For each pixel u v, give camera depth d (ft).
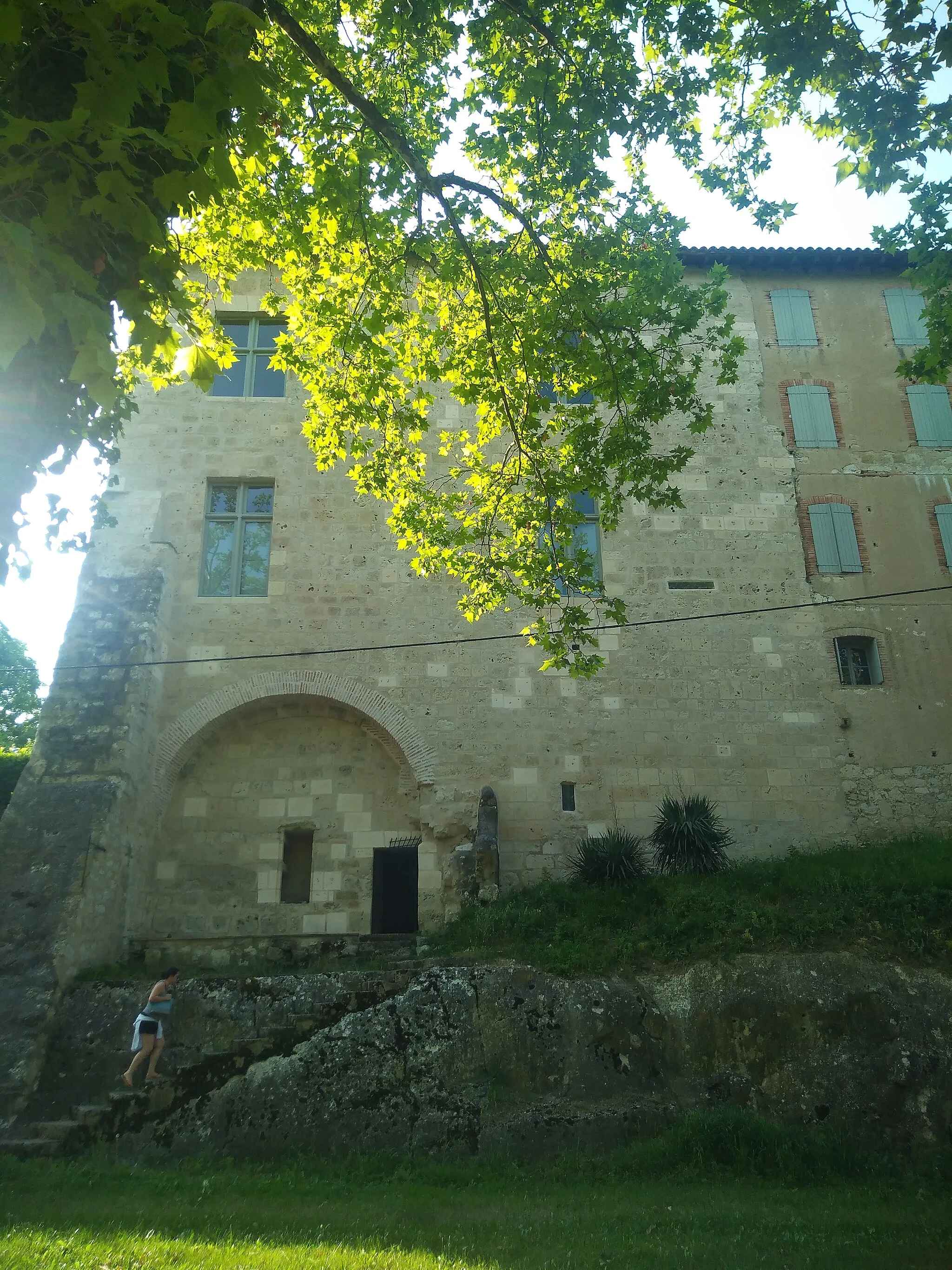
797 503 65.21
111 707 52.85
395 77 40.47
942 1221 27.96
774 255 70.13
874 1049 39.86
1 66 19.06
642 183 39.24
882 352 69.77
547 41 36.29
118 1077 42.06
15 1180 33.27
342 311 41.86
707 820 53.31
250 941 49.80
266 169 38.40
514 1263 22.74
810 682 60.95
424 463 59.11
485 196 38.01
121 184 18.35
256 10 29.63
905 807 58.95
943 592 63.93
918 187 37.40
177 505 61.41
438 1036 41.19
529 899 51.24
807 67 34.14
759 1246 24.79
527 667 59.36
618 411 41.19
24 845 48.24
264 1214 28.50
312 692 57.82
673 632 61.21
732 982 42.45
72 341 20.10
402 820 57.06
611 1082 40.22
